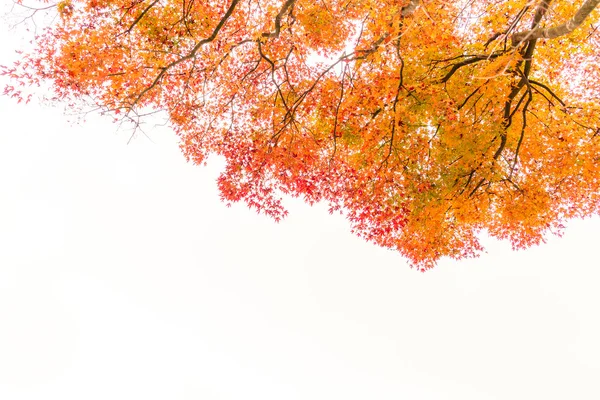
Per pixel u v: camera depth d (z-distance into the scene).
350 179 10.42
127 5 9.38
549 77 11.29
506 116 9.99
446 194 9.82
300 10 10.51
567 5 9.45
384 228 10.11
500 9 9.33
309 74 11.67
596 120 10.12
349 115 9.81
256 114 11.26
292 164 10.55
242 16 10.84
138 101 10.09
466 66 9.78
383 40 8.57
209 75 11.12
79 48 8.53
